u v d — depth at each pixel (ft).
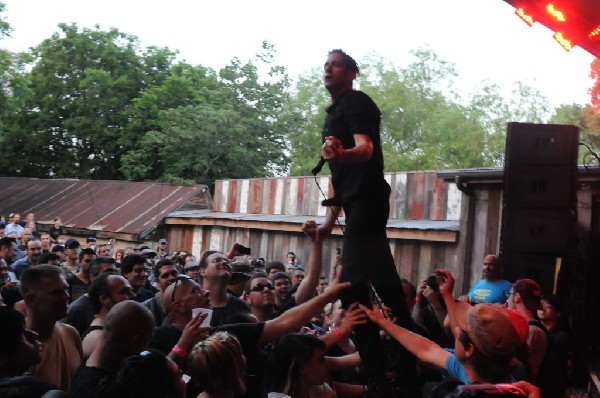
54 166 120.88
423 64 114.93
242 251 23.68
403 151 107.65
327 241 56.49
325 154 11.68
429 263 47.03
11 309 12.82
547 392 21.11
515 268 33.24
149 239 74.28
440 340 23.21
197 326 14.33
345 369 16.85
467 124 100.99
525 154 33.55
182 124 105.60
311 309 14.92
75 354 16.92
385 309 12.92
